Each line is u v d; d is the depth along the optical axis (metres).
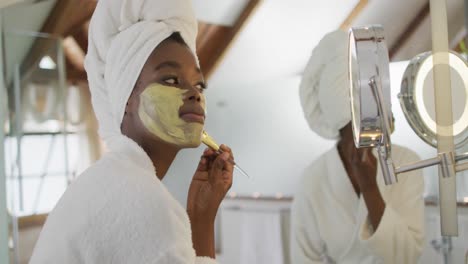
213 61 0.84
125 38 0.60
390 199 0.69
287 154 0.78
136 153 0.59
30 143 1.54
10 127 1.49
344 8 0.71
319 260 0.76
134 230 0.51
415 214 0.67
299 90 0.76
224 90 0.84
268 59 0.79
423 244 0.66
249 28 0.80
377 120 0.55
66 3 1.39
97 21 0.63
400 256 0.68
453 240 0.63
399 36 0.66
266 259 0.81
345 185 0.74
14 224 1.46
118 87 0.60
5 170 1.32
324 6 0.73
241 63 0.81
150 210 0.52
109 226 0.52
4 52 1.43
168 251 0.51
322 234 0.76
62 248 0.54
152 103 0.59
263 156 0.81
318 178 0.76
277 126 0.79
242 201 0.83
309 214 0.77
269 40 0.78
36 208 1.51
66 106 1.65
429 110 0.63
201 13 0.84
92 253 0.52
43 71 1.53
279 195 0.79
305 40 0.75
